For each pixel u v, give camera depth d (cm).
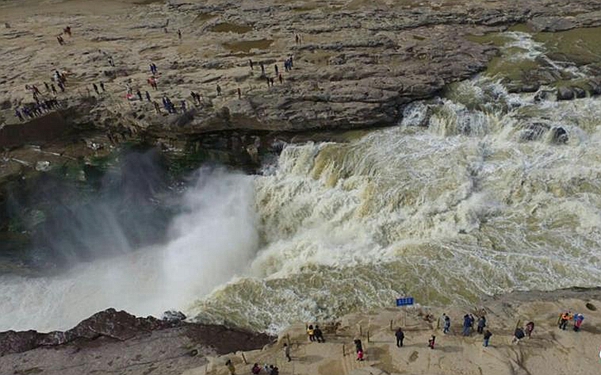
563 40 5141
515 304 2777
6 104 4572
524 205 3534
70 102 4494
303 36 5581
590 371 2322
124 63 5188
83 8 7144
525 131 3922
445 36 5356
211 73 4853
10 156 4341
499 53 4972
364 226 3691
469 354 2452
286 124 4166
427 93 4350
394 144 4109
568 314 2514
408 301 2784
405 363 2442
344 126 4253
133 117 4256
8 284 3938
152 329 3059
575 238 3269
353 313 2905
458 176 3731
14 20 6794
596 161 3700
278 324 3069
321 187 4056
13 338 3030
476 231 3431
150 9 6912
